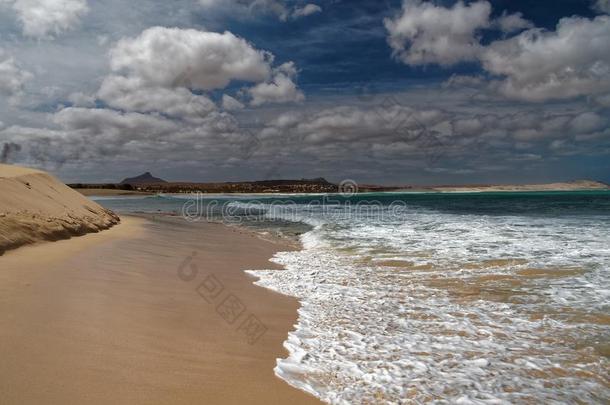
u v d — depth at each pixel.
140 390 3.64
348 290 8.03
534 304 6.73
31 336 4.34
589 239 12.88
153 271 8.57
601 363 4.60
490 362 4.66
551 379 4.26
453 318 6.20
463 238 14.05
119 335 4.80
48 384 3.49
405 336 5.51
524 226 17.14
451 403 3.80
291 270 10.03
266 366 4.52
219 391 3.83
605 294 7.14
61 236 10.69
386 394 3.96
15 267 7.00
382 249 12.67
